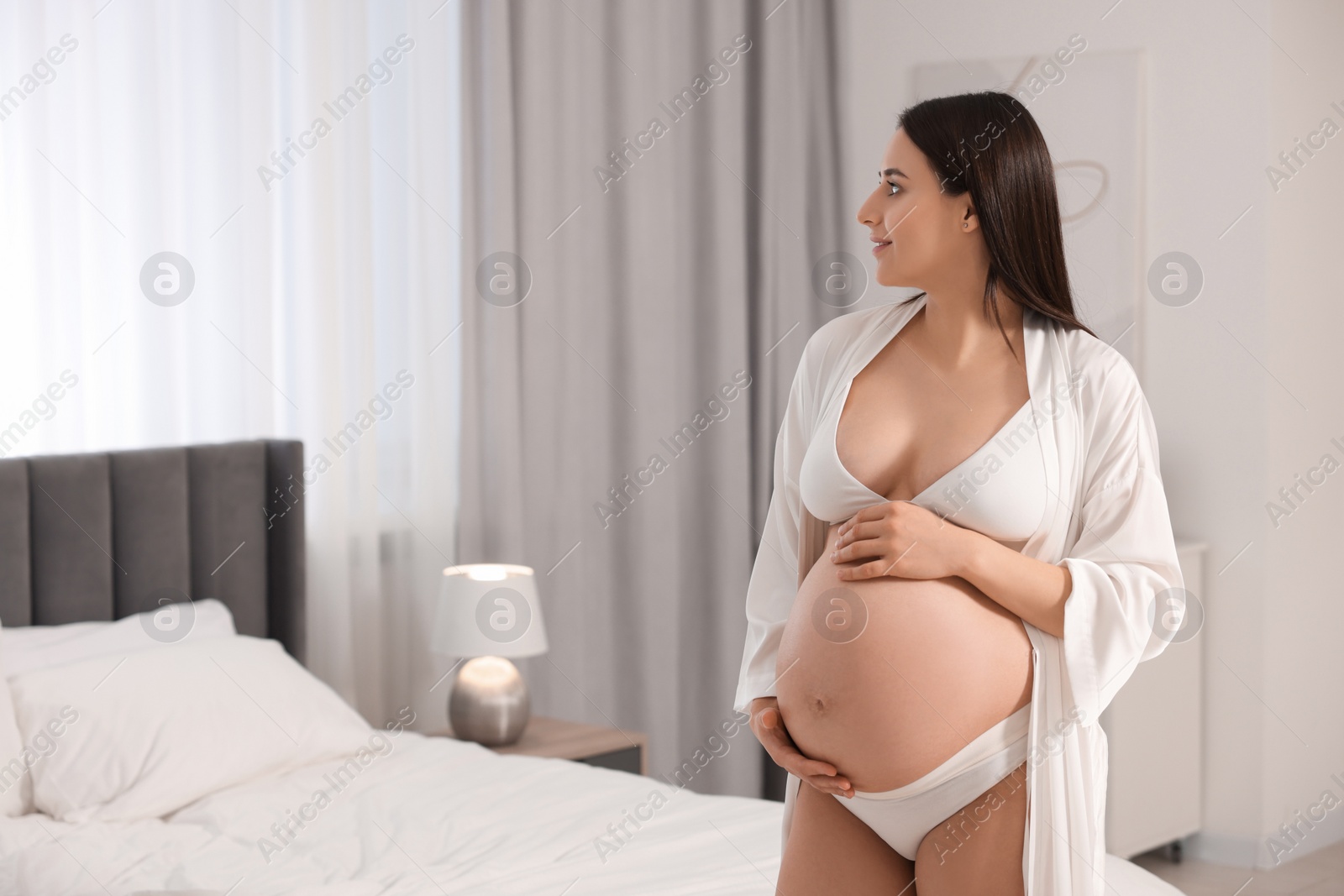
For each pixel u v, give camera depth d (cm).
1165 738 327
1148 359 345
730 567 372
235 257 271
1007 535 113
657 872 188
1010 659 110
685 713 372
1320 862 338
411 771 239
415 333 306
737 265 373
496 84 312
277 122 281
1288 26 329
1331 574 350
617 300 347
